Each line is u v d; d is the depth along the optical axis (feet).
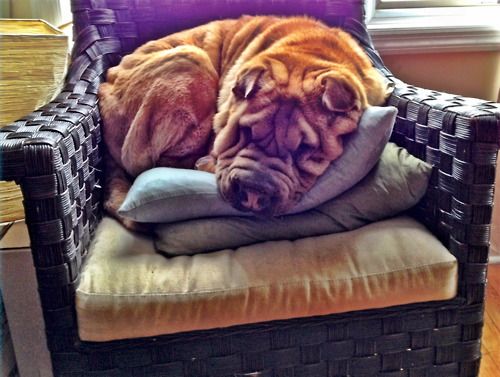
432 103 3.35
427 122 3.35
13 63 3.72
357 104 3.39
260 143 3.29
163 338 2.94
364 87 3.74
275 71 3.48
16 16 4.63
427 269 3.07
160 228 3.34
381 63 4.50
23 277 3.44
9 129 2.83
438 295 3.10
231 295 2.93
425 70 5.58
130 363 2.97
